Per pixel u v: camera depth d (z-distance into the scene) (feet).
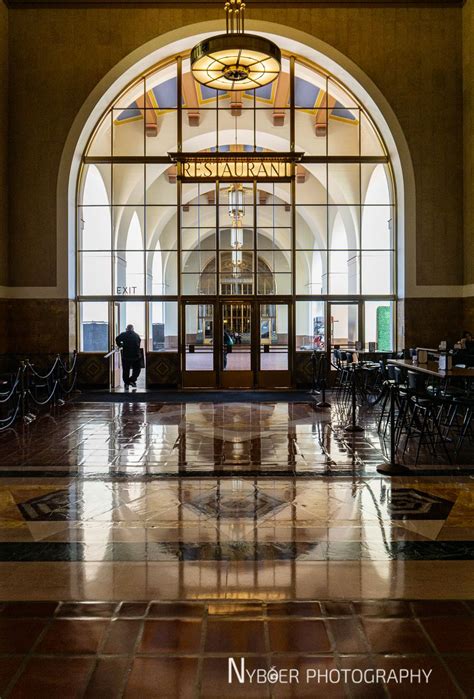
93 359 41.91
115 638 8.49
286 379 42.47
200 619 9.04
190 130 43.32
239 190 42.96
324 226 43.73
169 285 45.50
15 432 25.36
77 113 39.09
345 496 15.75
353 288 44.11
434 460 19.85
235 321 42.50
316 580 10.46
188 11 38.68
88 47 38.96
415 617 9.10
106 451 21.45
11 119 39.09
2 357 38.42
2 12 37.93
